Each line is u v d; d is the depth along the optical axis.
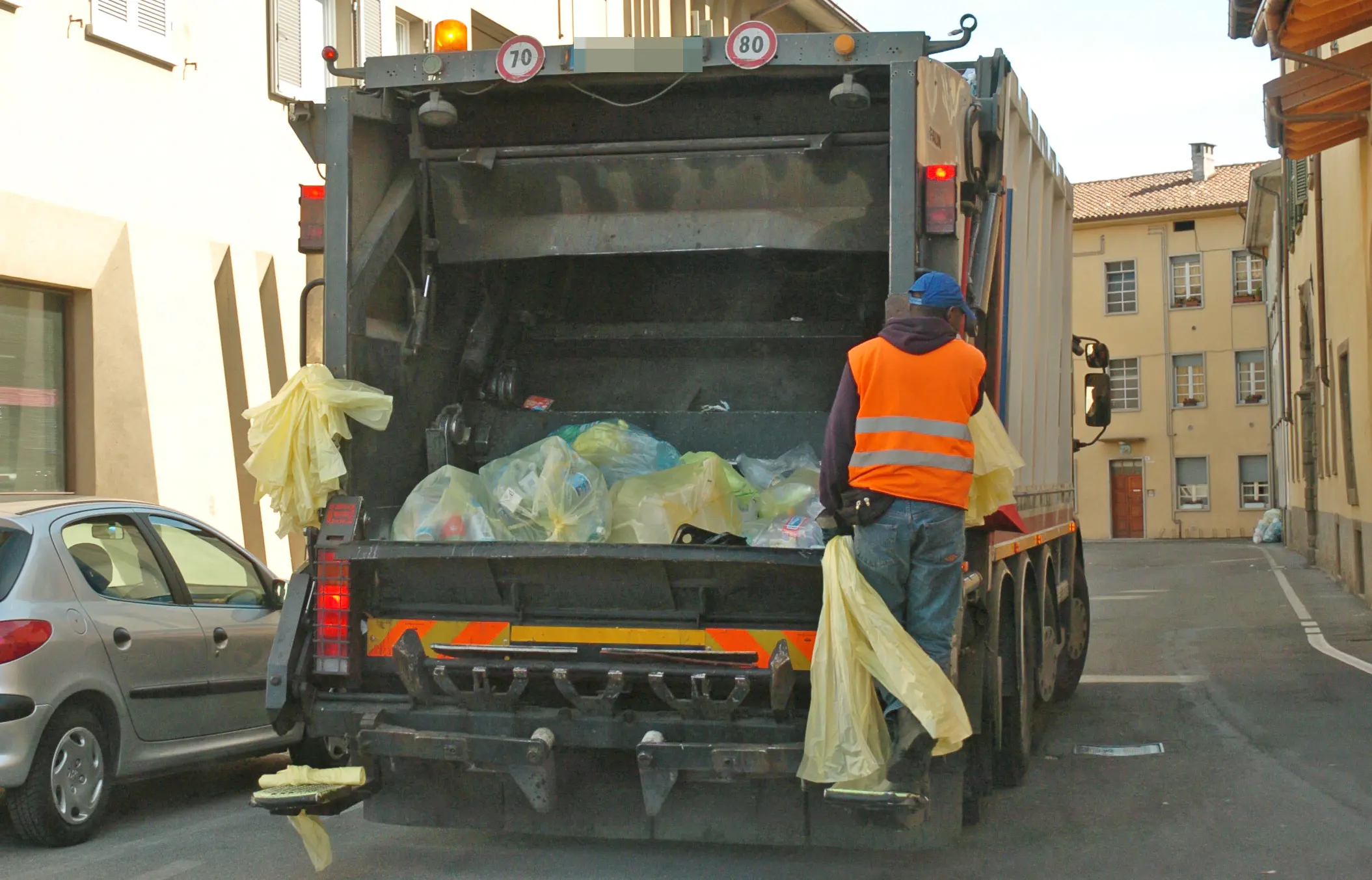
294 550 11.70
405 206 6.14
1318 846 5.90
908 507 4.68
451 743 5.02
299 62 15.12
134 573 6.89
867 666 4.62
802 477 5.98
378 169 6.00
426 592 5.34
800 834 5.08
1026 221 7.75
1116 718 9.41
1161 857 5.75
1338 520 22.08
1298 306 27.88
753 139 6.11
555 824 5.27
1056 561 9.02
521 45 5.67
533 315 7.20
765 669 4.96
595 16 21.14
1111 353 48.72
